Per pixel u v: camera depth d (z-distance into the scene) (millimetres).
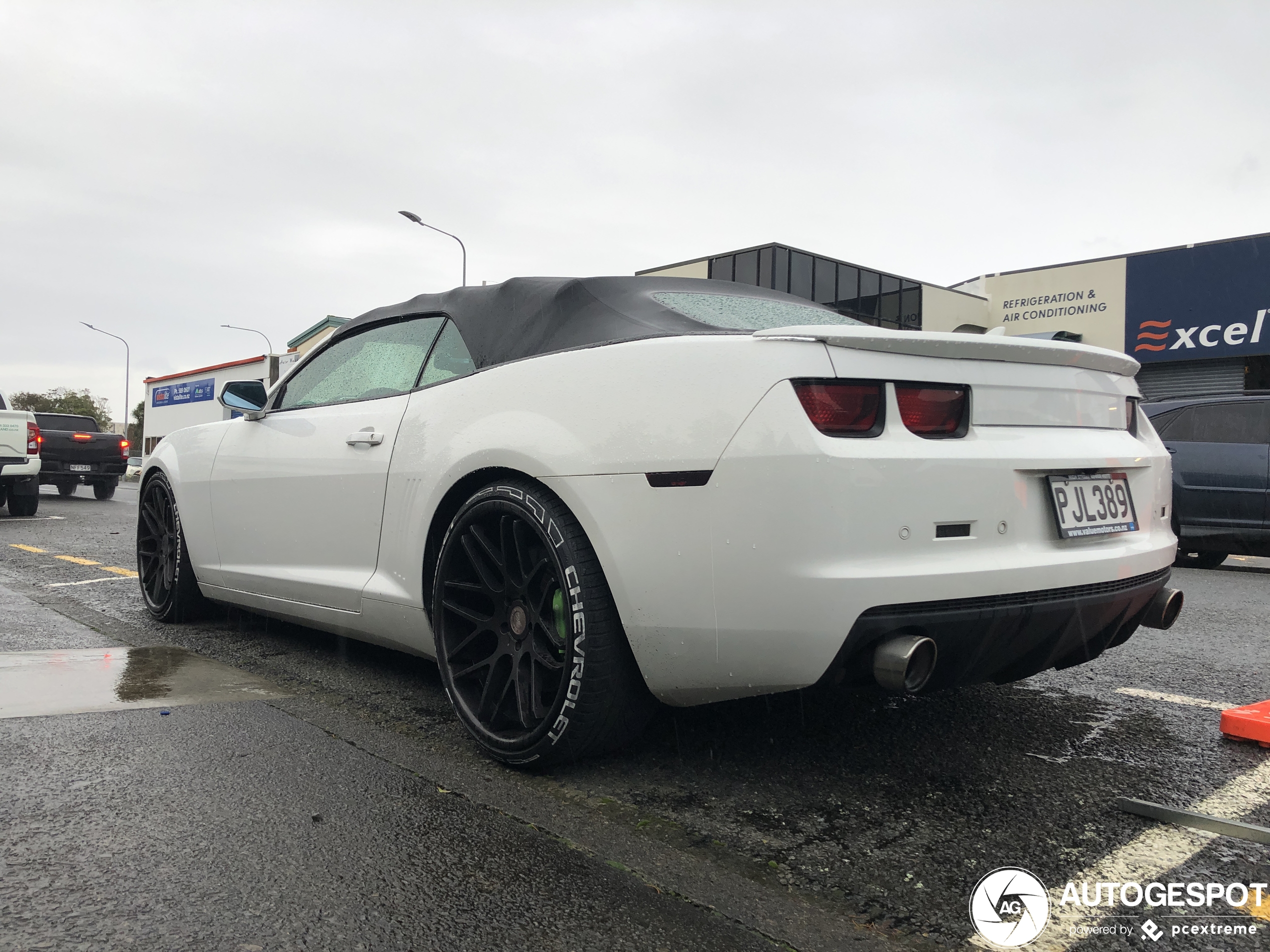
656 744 2443
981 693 3016
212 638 3814
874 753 2398
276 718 2654
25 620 4129
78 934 1431
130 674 3146
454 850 1782
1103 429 2348
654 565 1957
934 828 1930
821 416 1856
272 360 37531
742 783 2172
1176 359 21672
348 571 2947
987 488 1988
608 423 2057
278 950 1407
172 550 4027
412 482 2617
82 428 16422
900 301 23969
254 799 2018
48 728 2480
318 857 1734
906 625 1846
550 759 2166
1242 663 3514
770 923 1531
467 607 2416
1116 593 2221
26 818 1873
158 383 49000
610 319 2402
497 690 2307
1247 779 2229
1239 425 6922
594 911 1559
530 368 2328
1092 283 23000
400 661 3443
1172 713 2801
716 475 1886
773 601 1836
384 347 3092
